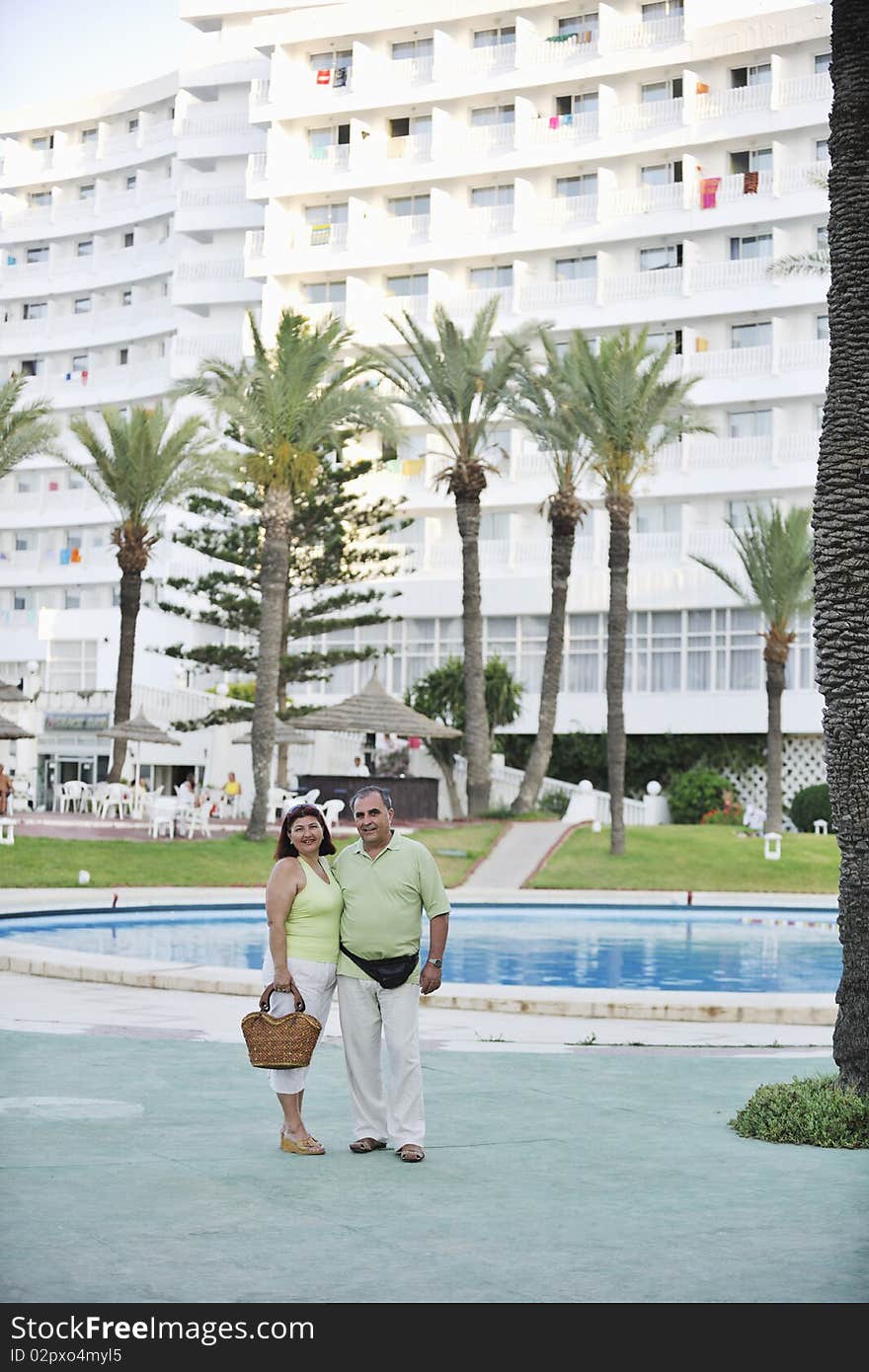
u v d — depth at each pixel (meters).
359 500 61.16
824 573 8.88
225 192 72.88
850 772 8.71
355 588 60.00
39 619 70.94
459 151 62.25
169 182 78.00
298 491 38.16
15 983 16.28
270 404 37.22
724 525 55.91
